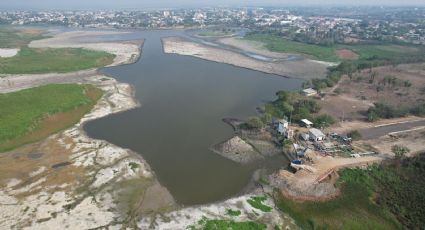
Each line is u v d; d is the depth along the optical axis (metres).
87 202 66.62
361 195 70.50
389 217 64.31
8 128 94.56
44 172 76.69
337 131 100.31
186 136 98.69
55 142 91.75
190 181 75.81
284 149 89.69
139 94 135.75
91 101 122.56
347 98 133.38
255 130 101.06
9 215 61.97
